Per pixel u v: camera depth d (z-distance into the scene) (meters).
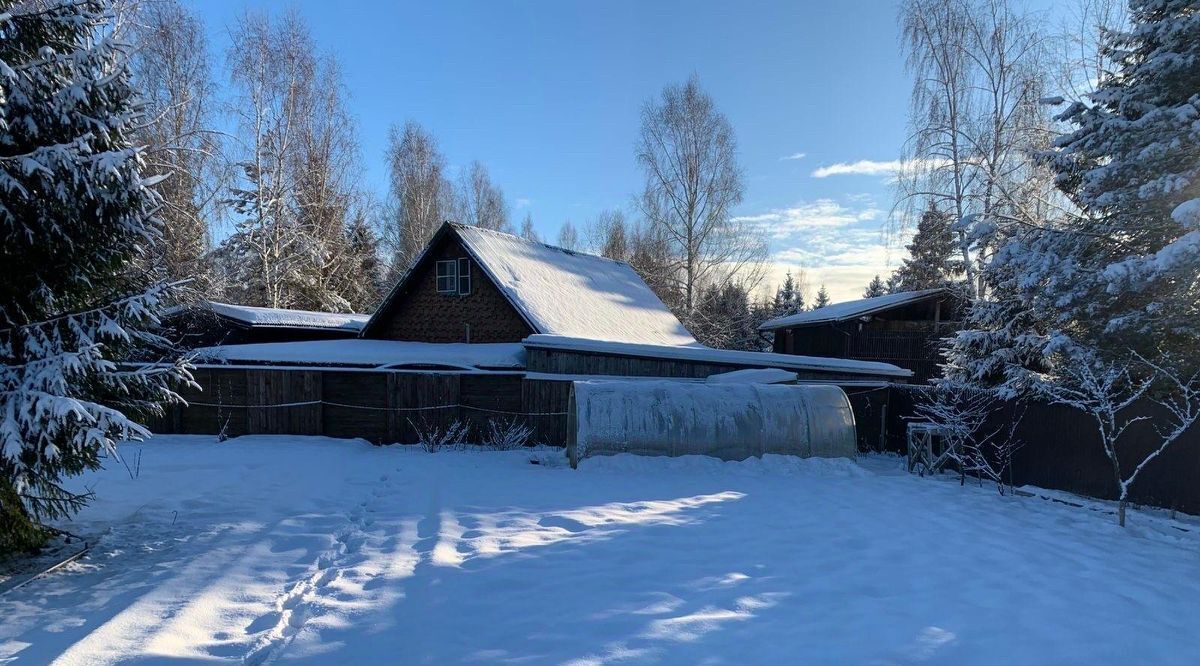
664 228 33.34
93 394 5.54
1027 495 9.08
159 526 6.50
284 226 26.02
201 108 22.19
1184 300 8.38
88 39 5.66
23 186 4.70
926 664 3.64
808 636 3.96
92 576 5.05
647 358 13.49
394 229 40.81
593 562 5.35
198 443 11.62
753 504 7.59
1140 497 8.26
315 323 20.48
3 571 5.14
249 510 7.14
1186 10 9.05
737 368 13.44
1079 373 8.66
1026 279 10.23
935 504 7.95
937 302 23.30
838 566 5.36
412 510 7.18
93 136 4.96
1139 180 9.22
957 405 10.88
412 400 12.57
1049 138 17.00
